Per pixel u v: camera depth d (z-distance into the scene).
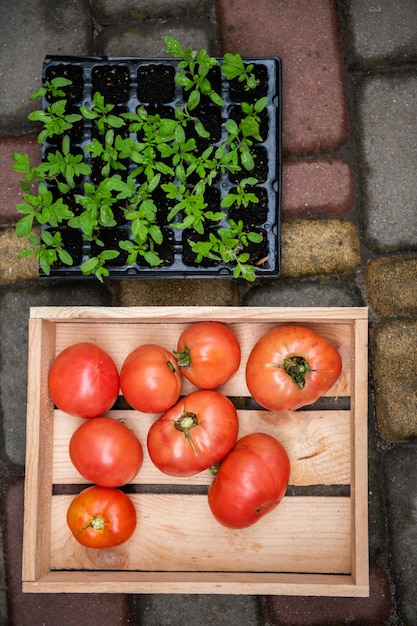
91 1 1.03
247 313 0.90
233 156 0.90
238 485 0.87
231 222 0.91
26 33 1.04
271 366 0.88
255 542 0.94
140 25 1.03
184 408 0.88
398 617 1.00
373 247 1.02
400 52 1.02
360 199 1.02
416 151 1.02
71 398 0.89
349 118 1.02
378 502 1.01
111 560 0.94
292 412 0.95
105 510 0.89
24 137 1.03
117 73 0.97
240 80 0.92
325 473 0.94
